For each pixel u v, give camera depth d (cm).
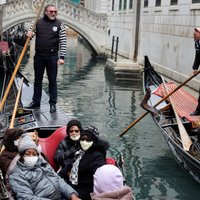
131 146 810
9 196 395
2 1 2823
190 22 1288
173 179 662
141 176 672
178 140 696
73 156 480
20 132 450
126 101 1213
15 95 835
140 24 1977
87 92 1342
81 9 2292
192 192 620
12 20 2162
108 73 1766
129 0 2147
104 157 432
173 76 1445
